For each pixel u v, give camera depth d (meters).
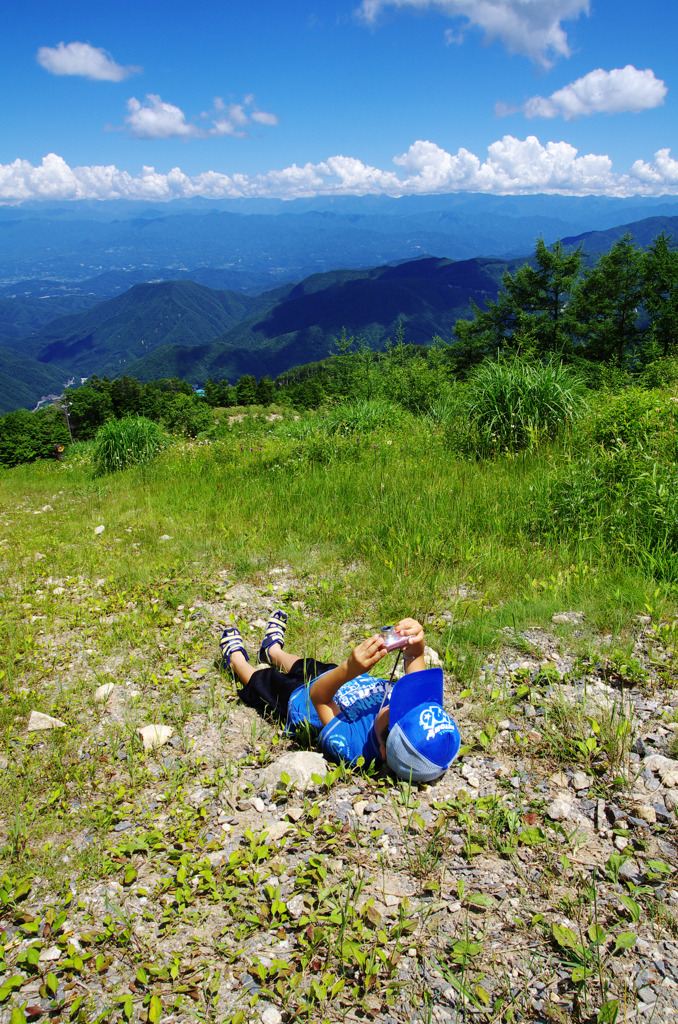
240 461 12.32
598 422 8.25
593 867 2.41
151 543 7.62
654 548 5.20
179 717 3.74
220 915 2.35
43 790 3.18
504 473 8.08
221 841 2.75
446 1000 1.94
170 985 2.07
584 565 5.08
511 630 4.37
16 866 2.64
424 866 2.48
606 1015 1.77
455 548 5.99
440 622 4.58
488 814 2.70
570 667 3.86
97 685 4.25
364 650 2.96
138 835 2.79
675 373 16.14
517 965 2.03
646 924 2.13
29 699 4.10
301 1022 1.90
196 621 5.18
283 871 2.52
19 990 2.08
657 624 4.11
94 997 2.04
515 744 3.20
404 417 13.63
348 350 30.20
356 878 2.45
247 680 3.99
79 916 2.38
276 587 5.88
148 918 2.35
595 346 40.62
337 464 10.11
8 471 19.95
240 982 2.06
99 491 12.37
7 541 9.00
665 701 3.41
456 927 2.19
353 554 6.35
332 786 3.03
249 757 3.31
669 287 39.16
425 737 2.82
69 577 6.80
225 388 130.50
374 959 2.04
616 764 2.95
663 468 6.07
